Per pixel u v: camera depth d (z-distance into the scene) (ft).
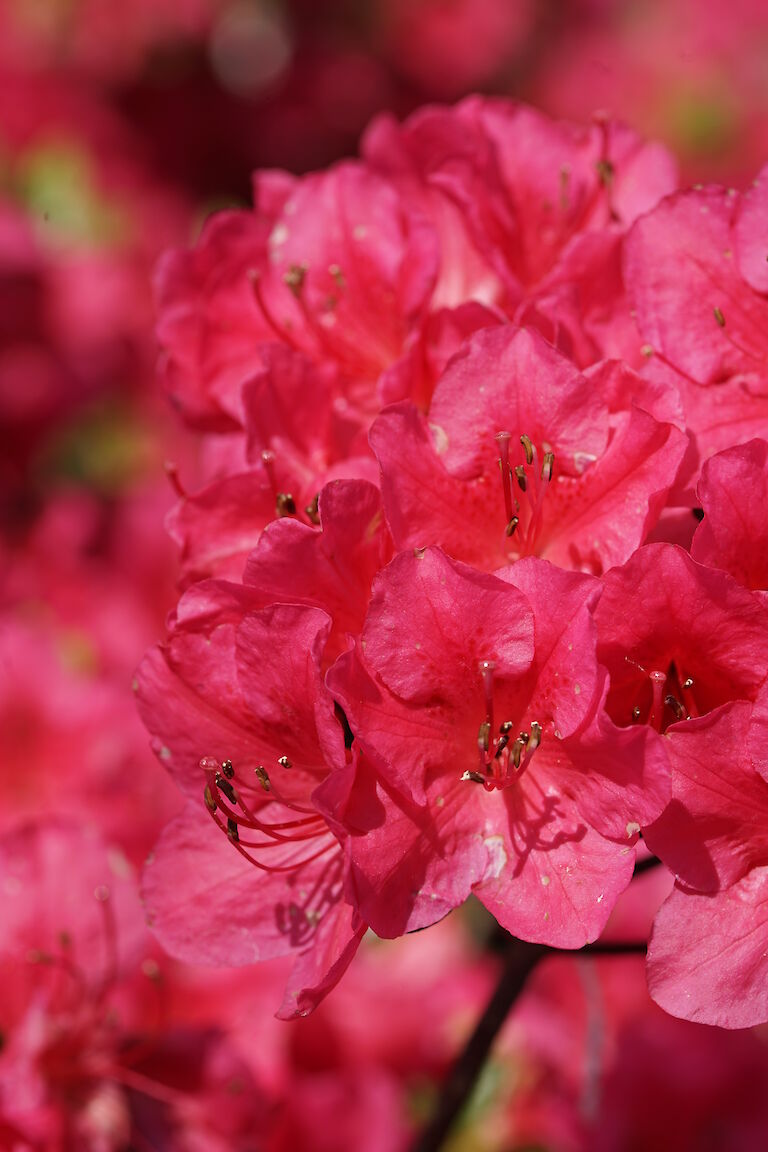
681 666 1.54
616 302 1.66
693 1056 2.07
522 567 1.53
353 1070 2.06
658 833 1.51
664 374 1.63
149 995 1.92
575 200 1.75
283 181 1.83
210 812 1.59
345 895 1.52
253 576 1.57
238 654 1.56
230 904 1.63
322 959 1.55
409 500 1.57
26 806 2.04
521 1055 2.11
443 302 1.73
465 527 1.59
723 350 1.63
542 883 1.53
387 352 1.73
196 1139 1.87
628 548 1.56
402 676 1.54
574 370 1.57
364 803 1.52
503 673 1.54
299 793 1.63
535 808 1.55
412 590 1.53
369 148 1.79
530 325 1.63
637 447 1.56
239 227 1.77
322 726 1.51
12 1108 1.80
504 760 1.56
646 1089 2.08
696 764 1.51
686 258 1.63
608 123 1.77
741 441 1.61
